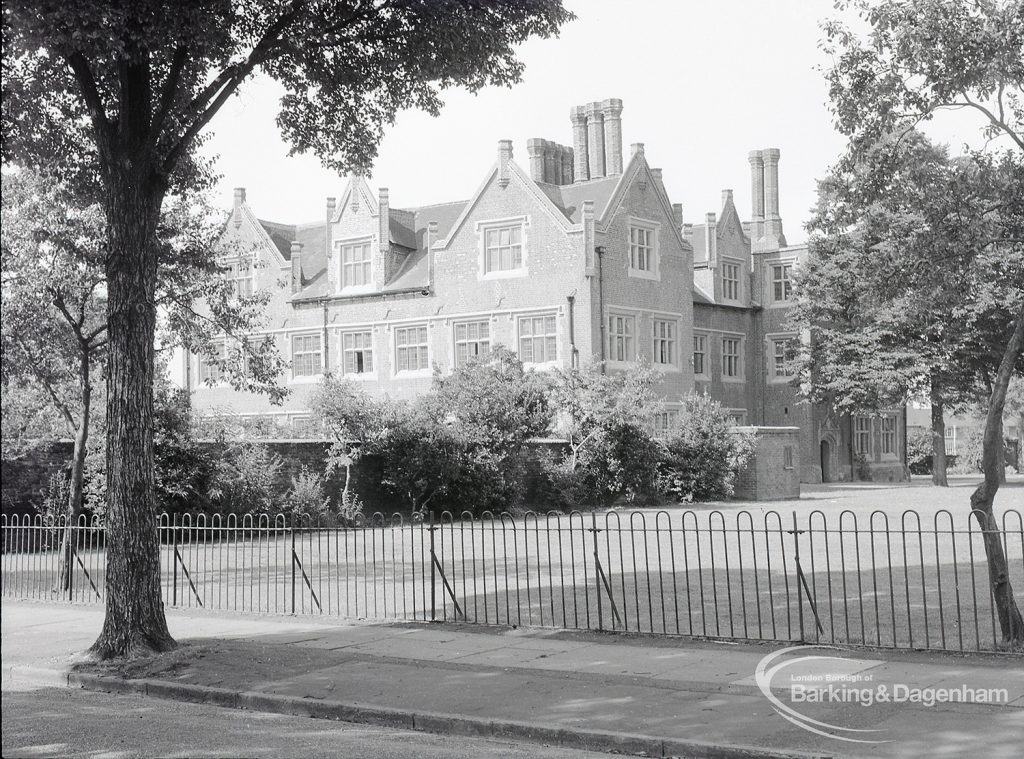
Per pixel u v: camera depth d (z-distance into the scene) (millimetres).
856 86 12805
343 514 29906
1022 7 12078
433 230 47031
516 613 14461
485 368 33781
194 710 10188
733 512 32844
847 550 21266
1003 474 55094
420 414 32438
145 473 12578
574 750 8289
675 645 11766
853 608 13898
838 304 49219
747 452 39438
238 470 28031
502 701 9500
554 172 51031
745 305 56438
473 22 13641
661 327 47219
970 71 12125
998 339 47938
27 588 18719
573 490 35312
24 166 16828
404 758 8008
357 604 15141
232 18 13047
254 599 16688
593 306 42500
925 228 13930
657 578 17656
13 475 25219
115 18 11070
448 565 20578
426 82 14789
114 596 12367
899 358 48125
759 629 11758
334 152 15703
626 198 45031
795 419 55750
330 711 9695
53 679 11805
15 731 9211
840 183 13938
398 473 31875
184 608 15789
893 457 61875
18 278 18344
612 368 43375
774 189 60969
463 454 32500
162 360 24078
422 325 47219
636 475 36469
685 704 9086
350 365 49750
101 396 24234
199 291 21297
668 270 47594
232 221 53750
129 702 10633
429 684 10289
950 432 88438
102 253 18203
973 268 13758
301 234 57375
